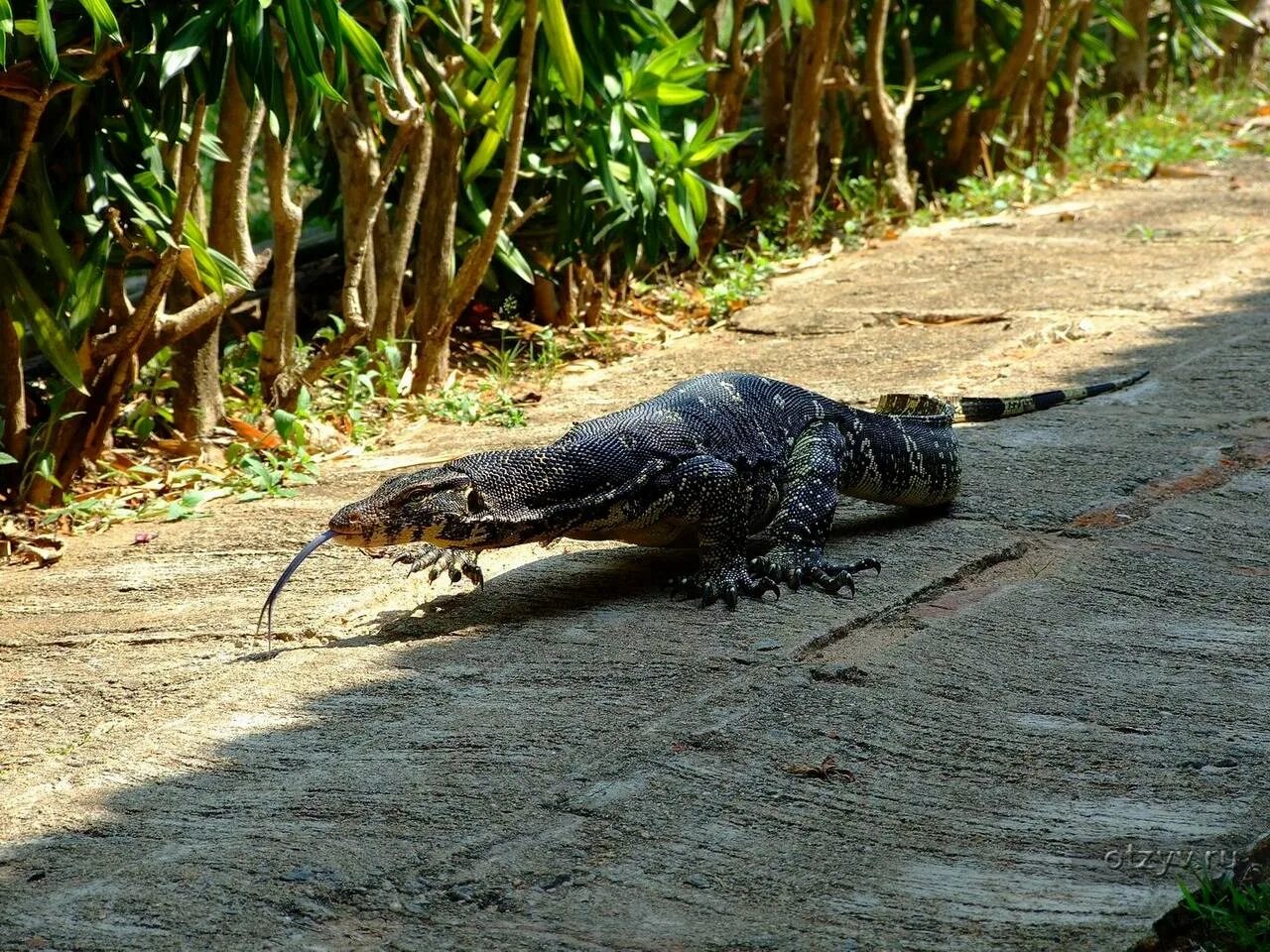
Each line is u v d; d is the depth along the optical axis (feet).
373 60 23.21
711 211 38.42
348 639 17.37
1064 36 46.55
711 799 12.80
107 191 23.73
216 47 22.58
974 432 23.73
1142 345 28.22
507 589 18.58
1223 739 13.53
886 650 15.69
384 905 11.48
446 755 13.88
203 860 12.31
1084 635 16.06
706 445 18.21
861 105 44.04
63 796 13.83
